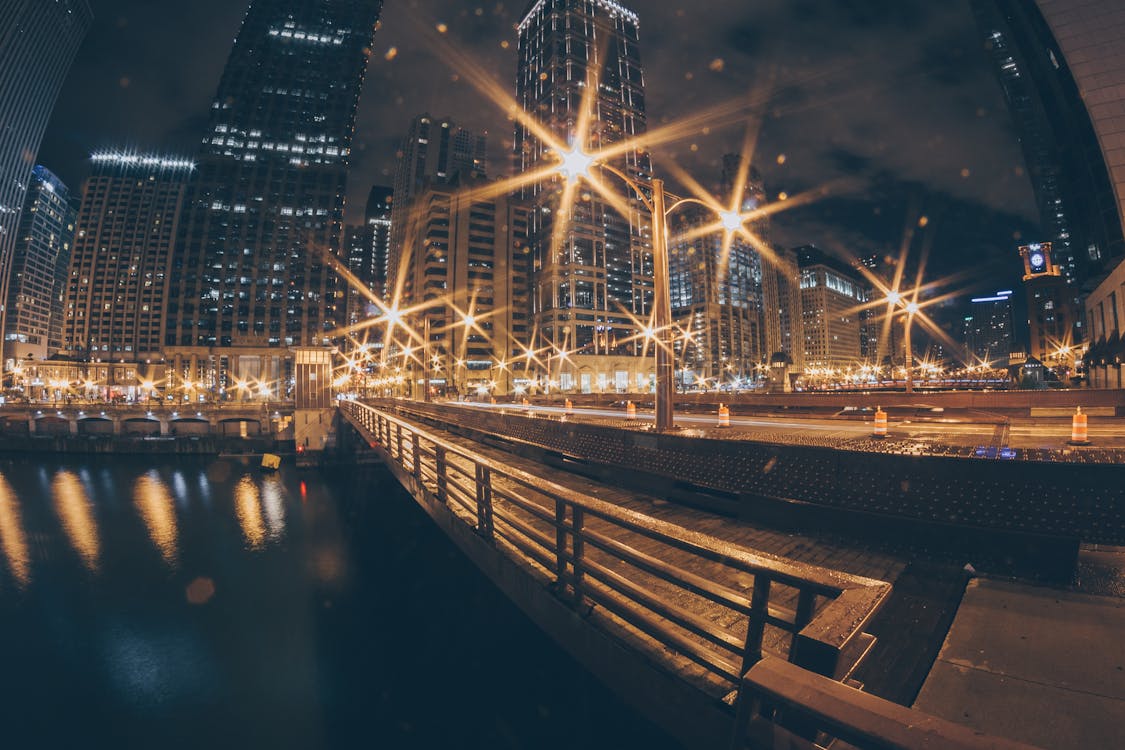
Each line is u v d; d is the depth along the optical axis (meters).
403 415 38.22
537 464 14.02
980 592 4.91
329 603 27.14
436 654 20.78
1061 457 6.39
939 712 3.10
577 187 151.12
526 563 6.00
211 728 17.67
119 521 44.12
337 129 157.88
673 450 9.69
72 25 186.25
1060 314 102.69
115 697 19.61
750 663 2.86
